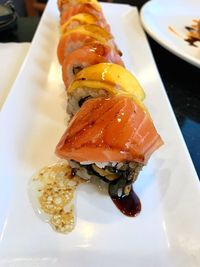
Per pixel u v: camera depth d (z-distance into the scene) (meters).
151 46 0.21
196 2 0.25
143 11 0.22
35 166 0.11
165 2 0.25
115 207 0.10
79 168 0.11
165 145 0.13
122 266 0.09
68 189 0.11
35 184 0.11
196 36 0.22
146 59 0.18
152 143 0.10
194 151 0.13
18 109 0.13
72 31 0.14
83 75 0.12
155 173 0.12
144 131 0.10
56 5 0.21
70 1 0.18
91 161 0.10
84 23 0.16
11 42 0.18
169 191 0.11
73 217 0.10
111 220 0.10
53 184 0.11
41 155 0.12
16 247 0.09
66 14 0.17
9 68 0.16
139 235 0.10
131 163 0.10
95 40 0.14
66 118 0.14
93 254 0.09
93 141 0.09
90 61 0.13
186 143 0.13
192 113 0.15
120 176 0.10
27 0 0.30
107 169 0.10
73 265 0.09
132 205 0.10
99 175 0.11
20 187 0.11
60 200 0.10
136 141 0.10
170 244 0.10
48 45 0.18
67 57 0.14
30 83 0.15
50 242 0.09
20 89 0.14
